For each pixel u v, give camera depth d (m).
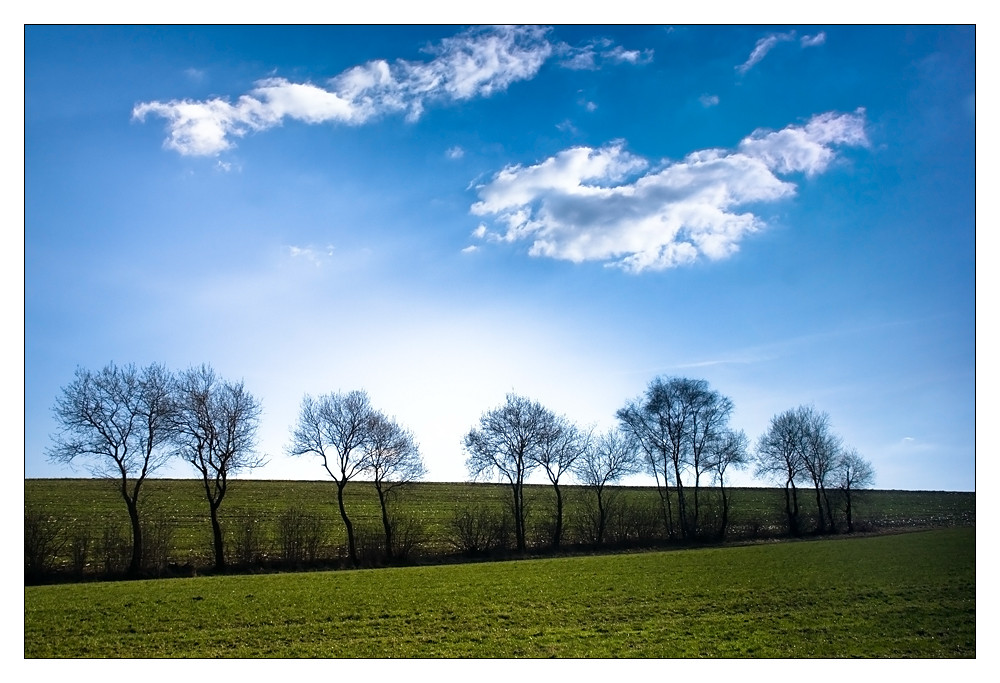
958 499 100.38
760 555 56.75
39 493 75.31
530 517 77.56
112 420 52.66
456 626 34.22
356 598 39.84
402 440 65.38
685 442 77.69
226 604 37.56
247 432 56.84
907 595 39.47
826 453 80.75
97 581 47.09
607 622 35.12
